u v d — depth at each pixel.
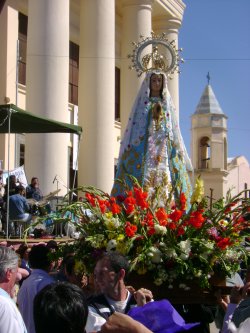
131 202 5.34
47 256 5.26
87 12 20.44
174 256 5.09
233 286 5.05
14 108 11.58
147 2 23.81
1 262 3.83
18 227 11.98
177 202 6.20
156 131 7.30
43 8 17.17
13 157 18.42
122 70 23.70
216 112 36.28
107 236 5.26
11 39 18.89
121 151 7.45
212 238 5.35
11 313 3.54
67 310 2.46
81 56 20.53
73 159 20.39
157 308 3.22
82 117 20.05
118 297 4.00
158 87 7.48
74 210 5.71
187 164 7.59
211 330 8.12
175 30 27.41
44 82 16.92
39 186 16.47
